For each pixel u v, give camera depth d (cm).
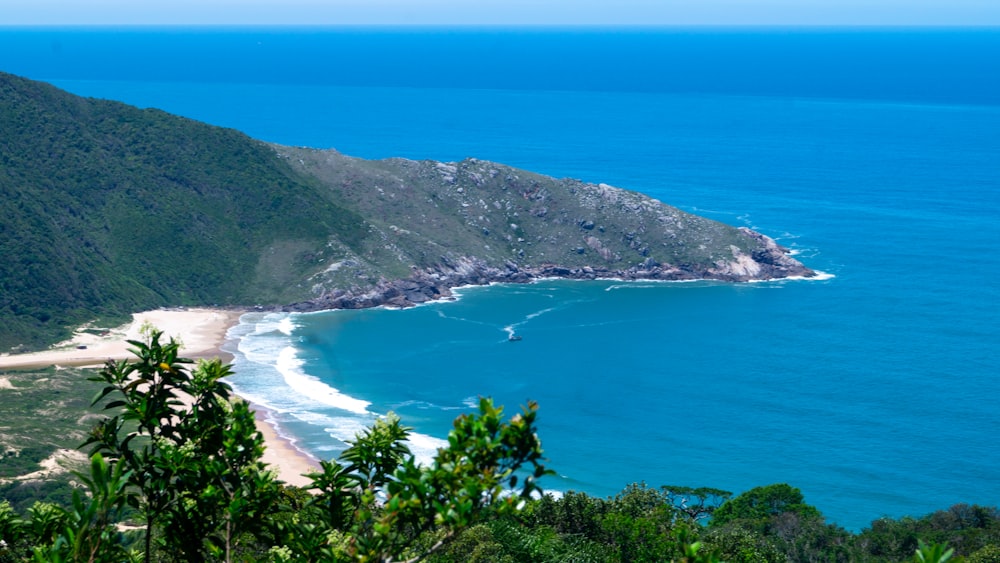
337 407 12394
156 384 1867
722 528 6706
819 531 7162
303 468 10169
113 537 1659
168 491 1834
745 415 12581
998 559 5888
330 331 16025
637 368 14462
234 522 1784
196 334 15488
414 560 1509
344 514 1906
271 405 12331
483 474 1454
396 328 16338
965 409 12850
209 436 1864
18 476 8994
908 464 11081
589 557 4728
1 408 11206
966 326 16738
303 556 1769
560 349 15362
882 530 7638
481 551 3972
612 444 11562
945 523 7812
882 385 13762
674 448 11481
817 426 12225
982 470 10931
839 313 17562
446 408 12612
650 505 6588
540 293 18988
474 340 15762
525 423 1468
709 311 17712
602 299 18562
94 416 11269
